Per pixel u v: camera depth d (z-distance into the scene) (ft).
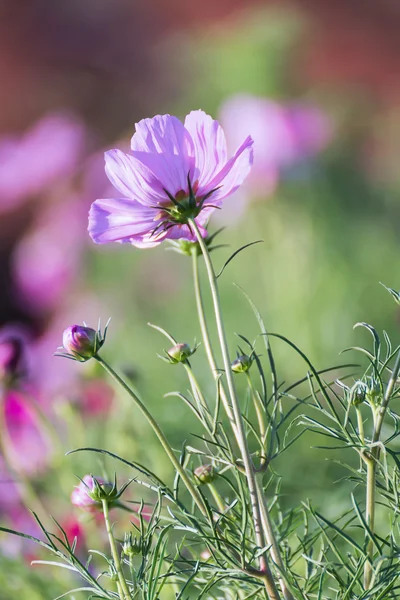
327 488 5.04
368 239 8.97
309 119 8.61
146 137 3.95
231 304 8.75
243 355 3.96
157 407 5.97
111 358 6.16
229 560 3.86
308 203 8.68
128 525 4.57
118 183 3.97
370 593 3.84
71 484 4.83
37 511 4.69
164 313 9.04
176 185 3.95
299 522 4.22
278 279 7.94
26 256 9.98
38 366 5.55
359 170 10.17
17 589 4.53
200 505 3.87
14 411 5.13
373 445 3.82
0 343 4.67
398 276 8.36
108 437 5.03
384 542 3.88
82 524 4.54
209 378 6.57
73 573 4.50
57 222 9.82
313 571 4.02
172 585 4.15
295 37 10.23
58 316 9.93
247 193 8.53
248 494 4.01
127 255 9.93
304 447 5.33
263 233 8.61
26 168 9.28
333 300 7.73
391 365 4.76
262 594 3.92
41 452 5.06
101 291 9.41
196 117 3.96
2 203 9.48
